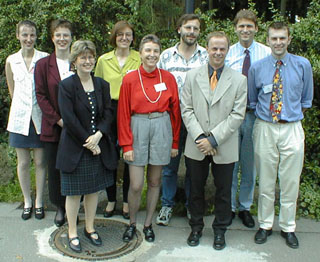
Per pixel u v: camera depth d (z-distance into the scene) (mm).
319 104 4234
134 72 3062
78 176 2885
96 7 5629
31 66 3436
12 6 5418
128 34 3395
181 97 3172
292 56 3078
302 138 3119
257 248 3160
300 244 3236
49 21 5344
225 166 3045
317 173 4141
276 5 8508
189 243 3184
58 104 3049
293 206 3203
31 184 4355
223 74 2996
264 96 3129
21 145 3479
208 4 8367
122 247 3145
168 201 3604
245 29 3371
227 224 3182
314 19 4426
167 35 6043
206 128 3002
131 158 3027
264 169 3197
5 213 3742
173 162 3518
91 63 2848
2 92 5500
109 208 3674
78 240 3109
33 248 3117
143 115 3035
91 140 2854
